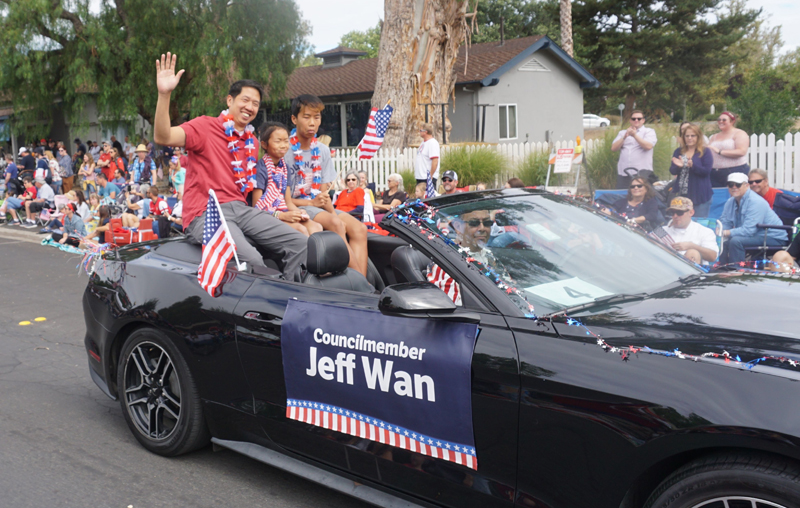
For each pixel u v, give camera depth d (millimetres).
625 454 2062
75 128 21500
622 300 2625
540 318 2391
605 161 12312
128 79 20703
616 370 2129
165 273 3678
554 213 3229
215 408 3404
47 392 4863
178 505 3207
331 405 2859
